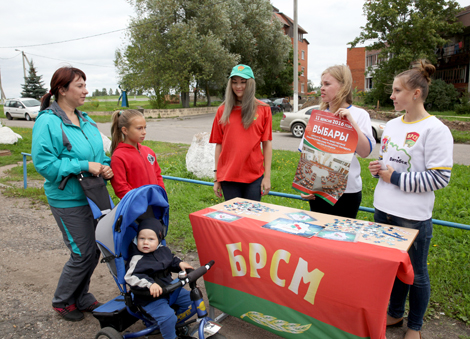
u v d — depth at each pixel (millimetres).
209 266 2393
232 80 2977
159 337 2680
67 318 2902
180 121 23703
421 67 2227
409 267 1854
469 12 25656
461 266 3430
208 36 25906
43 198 6227
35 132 2604
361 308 1899
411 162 2291
